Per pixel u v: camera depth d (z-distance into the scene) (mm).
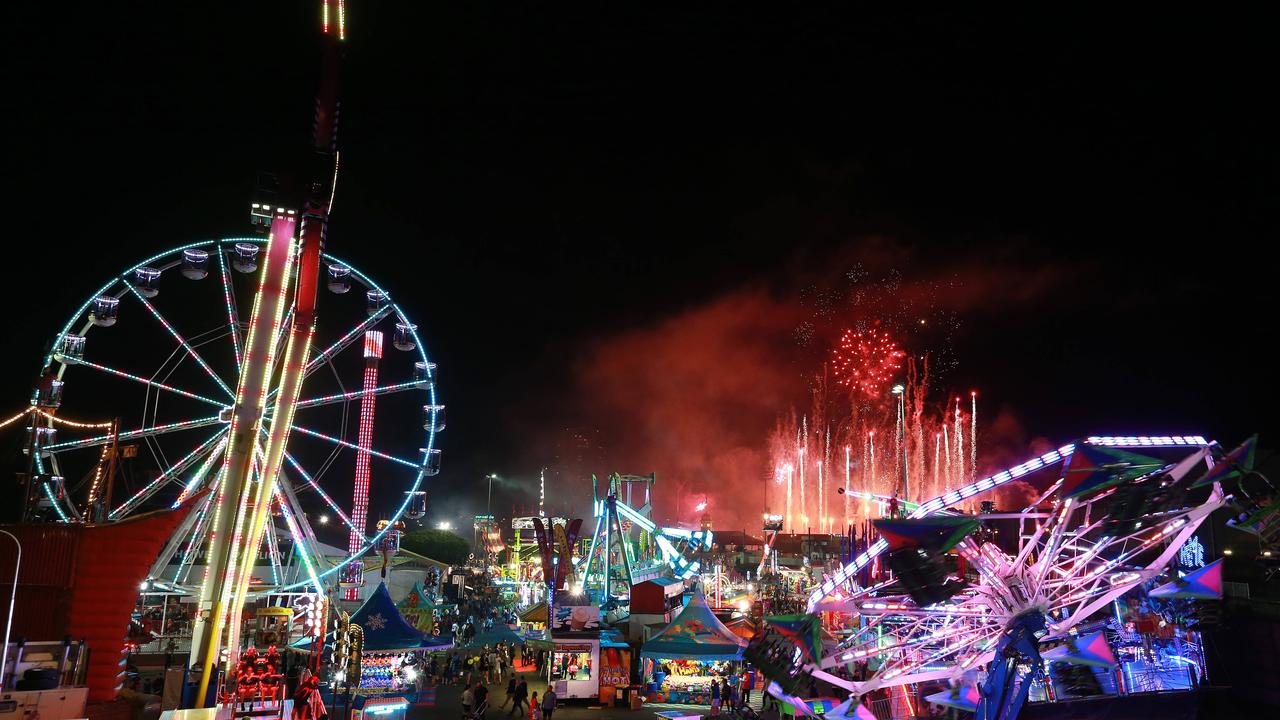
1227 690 25312
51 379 43688
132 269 44594
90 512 44250
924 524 18109
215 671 30031
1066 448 18828
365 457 70938
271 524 56562
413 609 47938
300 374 33062
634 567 69250
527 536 99312
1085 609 19297
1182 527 19531
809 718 26625
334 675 34594
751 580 74938
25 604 29172
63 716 23750
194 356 44719
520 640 43094
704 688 39000
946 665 21219
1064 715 23688
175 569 54250
